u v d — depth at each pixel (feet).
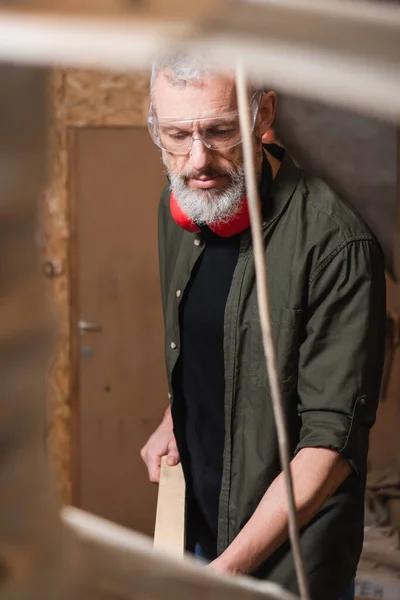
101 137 11.20
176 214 4.56
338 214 4.21
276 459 4.40
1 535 0.74
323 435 3.91
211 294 4.65
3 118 0.66
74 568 0.80
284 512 3.72
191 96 4.01
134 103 11.15
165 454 5.36
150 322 11.64
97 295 11.51
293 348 4.20
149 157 11.30
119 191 11.33
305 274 4.16
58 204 11.16
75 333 11.49
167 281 5.41
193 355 4.82
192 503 5.12
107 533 0.90
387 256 11.14
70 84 11.00
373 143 10.87
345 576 4.41
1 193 0.67
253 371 4.40
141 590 0.84
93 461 11.89
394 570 10.15
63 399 11.62
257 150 4.25
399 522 10.66
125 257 11.46
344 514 4.25
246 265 4.42
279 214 4.29
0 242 0.67
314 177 4.42
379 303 4.23
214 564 3.57
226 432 4.56
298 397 4.28
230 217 4.32
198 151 4.09
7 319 0.68
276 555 4.26
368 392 4.08
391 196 10.98
